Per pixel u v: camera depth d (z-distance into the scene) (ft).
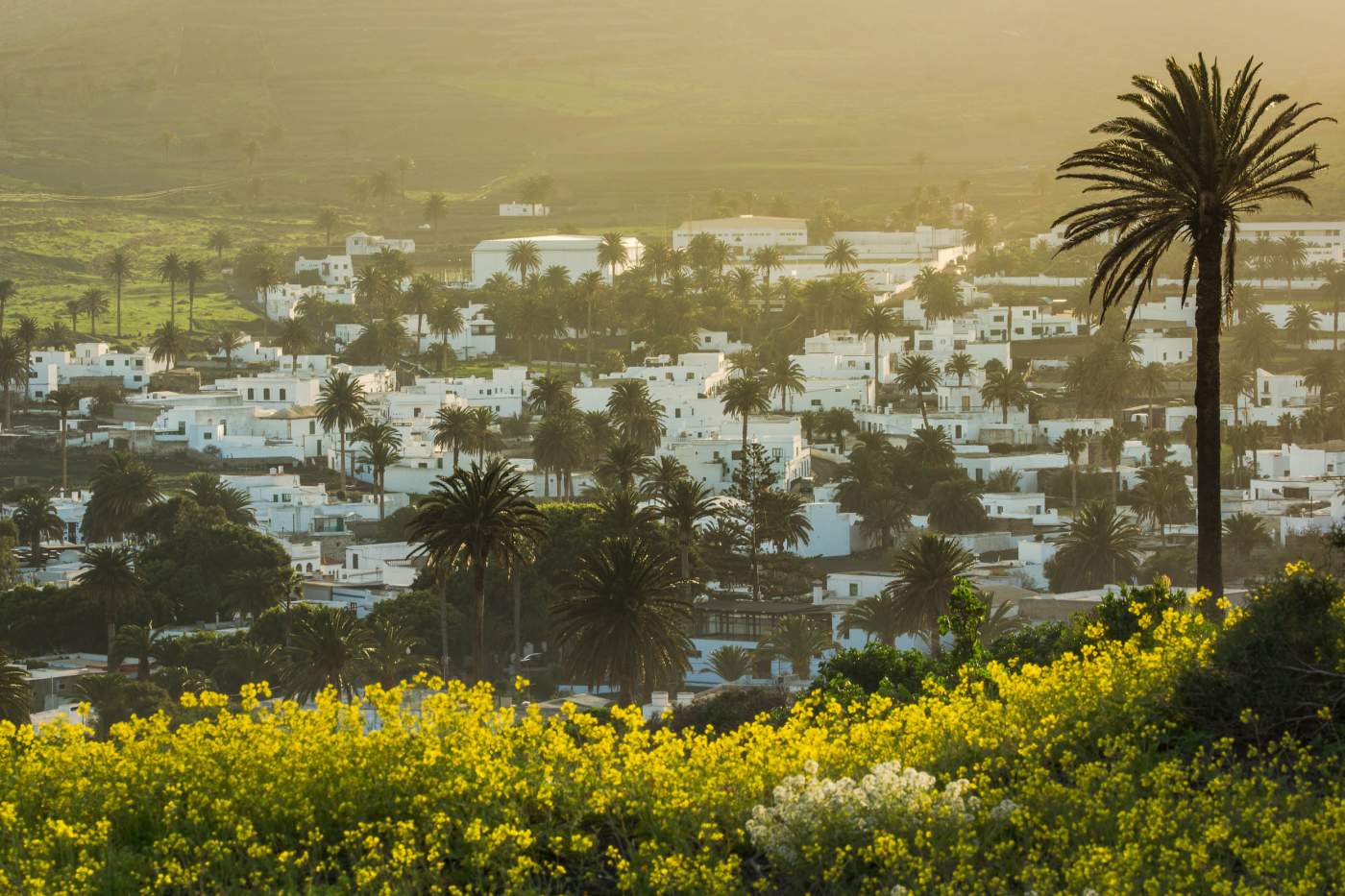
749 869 107.04
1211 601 172.24
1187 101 197.88
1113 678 127.44
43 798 114.32
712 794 109.19
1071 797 106.42
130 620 653.30
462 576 615.98
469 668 596.70
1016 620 526.98
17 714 480.23
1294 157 199.62
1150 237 203.72
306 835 109.09
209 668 600.39
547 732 119.44
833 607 619.26
